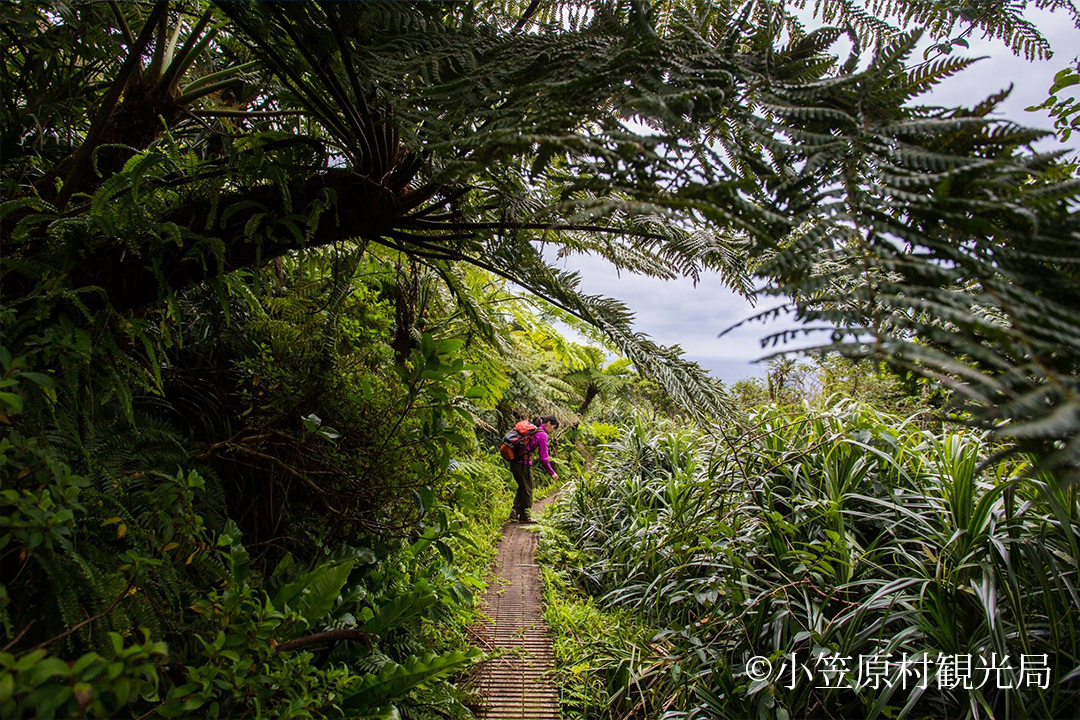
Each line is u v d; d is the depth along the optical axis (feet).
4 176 4.51
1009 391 1.49
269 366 6.01
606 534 12.44
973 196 2.15
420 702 5.85
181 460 4.76
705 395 4.63
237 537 4.48
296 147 4.74
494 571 11.85
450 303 9.52
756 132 2.60
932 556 5.96
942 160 2.12
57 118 5.32
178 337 4.70
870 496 7.22
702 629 7.20
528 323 12.52
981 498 6.03
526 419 21.21
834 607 6.43
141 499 3.93
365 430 6.34
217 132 5.70
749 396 16.25
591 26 3.79
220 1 3.82
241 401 6.42
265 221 4.39
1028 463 5.60
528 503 17.21
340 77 4.32
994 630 4.96
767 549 7.53
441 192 4.87
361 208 4.69
